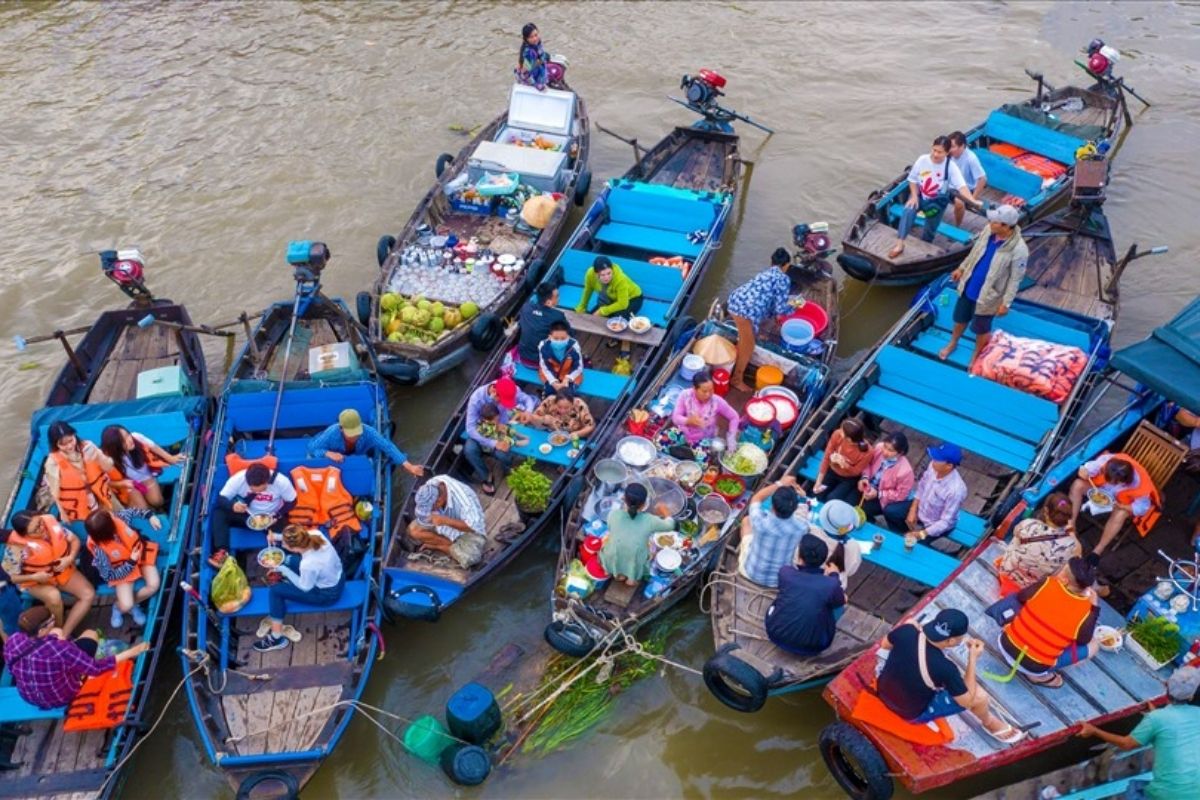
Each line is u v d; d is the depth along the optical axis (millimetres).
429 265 12523
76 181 15031
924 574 8438
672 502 9359
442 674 8750
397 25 19422
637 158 14227
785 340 11156
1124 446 9258
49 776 7488
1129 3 19609
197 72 17828
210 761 8117
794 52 18453
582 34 19156
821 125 16406
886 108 16719
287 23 19469
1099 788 6941
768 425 10023
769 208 14617
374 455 9836
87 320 12641
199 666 7969
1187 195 14516
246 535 9117
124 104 16859
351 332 11391
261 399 10078
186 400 10219
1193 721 6570
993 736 7195
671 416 10273
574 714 8273
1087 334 10695
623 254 13414
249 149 15812
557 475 9945
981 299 10047
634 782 7977
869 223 12992
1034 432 9758
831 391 10562
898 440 8594
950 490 8438
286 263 13555
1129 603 8586
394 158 15625
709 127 14930
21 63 17969
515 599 9352
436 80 17656
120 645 8305
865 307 12898
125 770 7801
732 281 13312
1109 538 8539
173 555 8891
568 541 9070
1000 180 13945
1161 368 8500
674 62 18234
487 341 11516
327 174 15258
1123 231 13922
